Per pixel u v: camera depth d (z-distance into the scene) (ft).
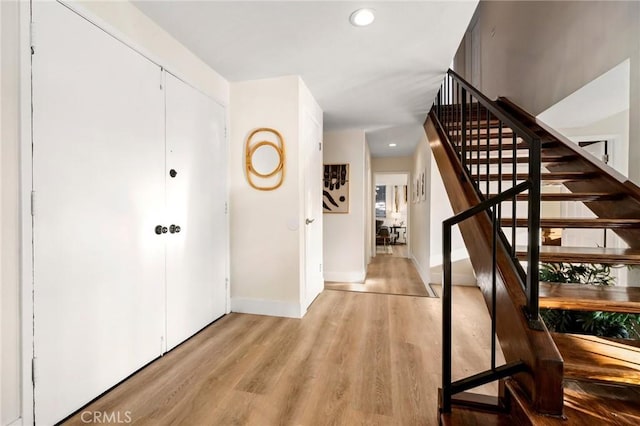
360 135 14.60
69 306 4.59
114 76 5.36
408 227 21.99
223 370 5.88
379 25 6.22
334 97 10.19
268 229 8.98
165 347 6.56
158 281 6.41
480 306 10.09
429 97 10.17
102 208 5.15
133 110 5.77
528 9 9.37
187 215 7.34
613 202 5.81
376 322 8.45
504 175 7.64
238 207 9.20
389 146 18.44
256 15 5.93
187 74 7.28
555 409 3.29
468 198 6.23
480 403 4.26
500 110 4.91
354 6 5.63
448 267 4.08
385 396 5.06
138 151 5.90
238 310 9.23
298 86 8.62
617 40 5.75
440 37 6.64
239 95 9.10
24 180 4.02
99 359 5.06
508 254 4.68
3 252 3.85
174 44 6.84
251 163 9.05
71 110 4.63
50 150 4.33
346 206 14.85
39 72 4.18
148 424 4.41
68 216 4.59
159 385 5.38
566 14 7.43
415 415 4.60
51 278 4.34
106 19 5.19
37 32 4.15
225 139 8.96
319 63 7.89
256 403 4.88
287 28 6.35
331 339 7.30
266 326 8.11
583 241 10.37
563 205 11.57
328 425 4.39
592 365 3.38
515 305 3.97
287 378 5.60
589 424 3.13
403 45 6.98
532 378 3.46
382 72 8.39
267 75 8.64
